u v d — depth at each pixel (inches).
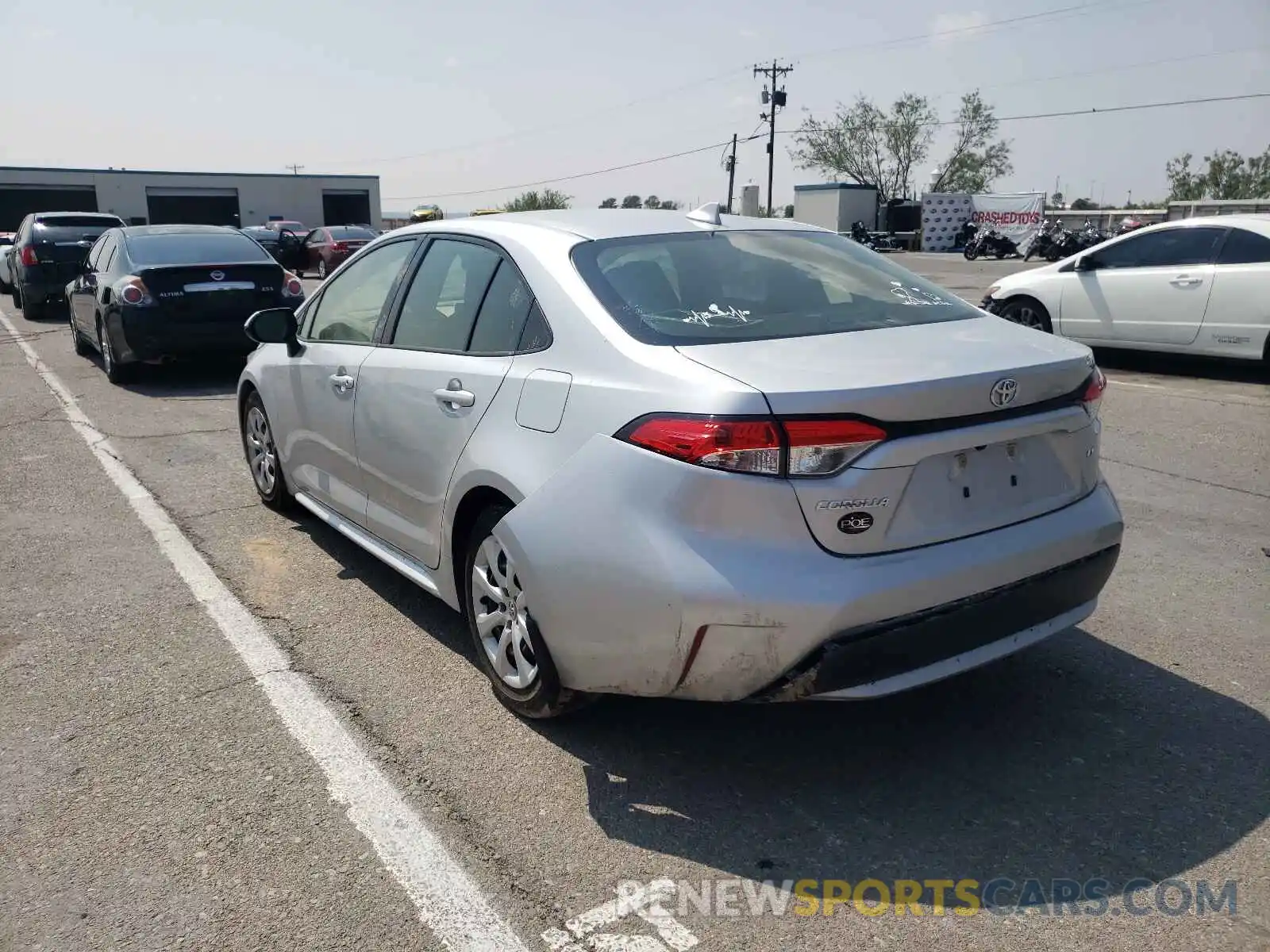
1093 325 406.3
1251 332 361.7
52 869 107.4
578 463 116.3
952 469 112.3
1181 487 242.2
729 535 105.6
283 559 198.1
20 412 339.3
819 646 105.5
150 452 282.5
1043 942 95.7
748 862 107.7
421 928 98.2
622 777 123.4
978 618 114.3
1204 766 124.8
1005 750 128.6
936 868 106.5
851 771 124.5
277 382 201.8
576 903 101.7
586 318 125.4
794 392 104.6
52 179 2111.2
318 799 119.1
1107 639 160.4
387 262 173.9
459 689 145.3
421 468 148.2
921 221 1759.4
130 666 153.0
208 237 397.4
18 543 207.5
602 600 112.8
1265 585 181.9
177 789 121.4
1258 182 2544.3
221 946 96.0
